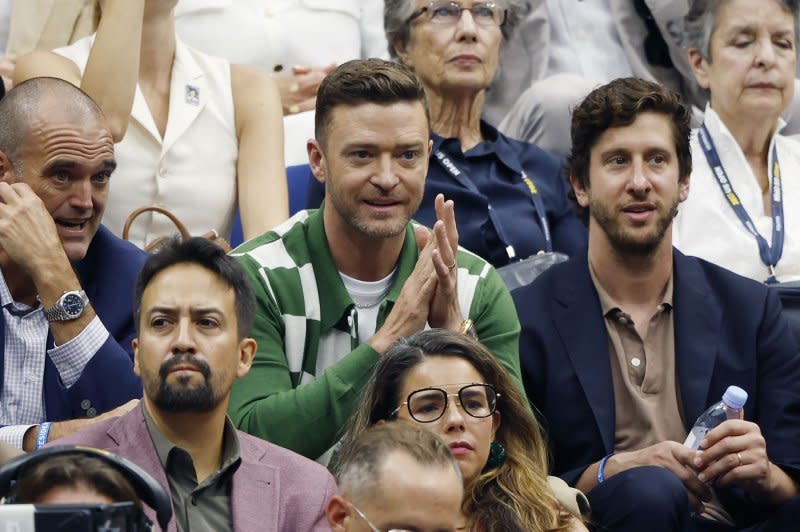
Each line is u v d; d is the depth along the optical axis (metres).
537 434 17.45
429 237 18.25
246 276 15.37
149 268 15.09
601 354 19.75
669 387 19.70
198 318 14.91
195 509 14.84
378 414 16.69
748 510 19.41
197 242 15.18
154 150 22.61
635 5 29.45
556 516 17.08
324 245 18.66
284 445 17.33
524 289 20.38
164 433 14.98
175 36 23.58
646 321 20.06
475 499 16.95
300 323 18.41
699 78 25.91
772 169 25.14
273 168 23.03
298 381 18.34
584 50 29.22
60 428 16.98
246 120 23.30
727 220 24.59
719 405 19.28
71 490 11.93
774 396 19.84
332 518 13.53
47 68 22.59
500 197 24.36
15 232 17.78
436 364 16.61
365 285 18.84
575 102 27.11
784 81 25.19
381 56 28.14
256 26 26.72
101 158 18.55
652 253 20.00
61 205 18.36
